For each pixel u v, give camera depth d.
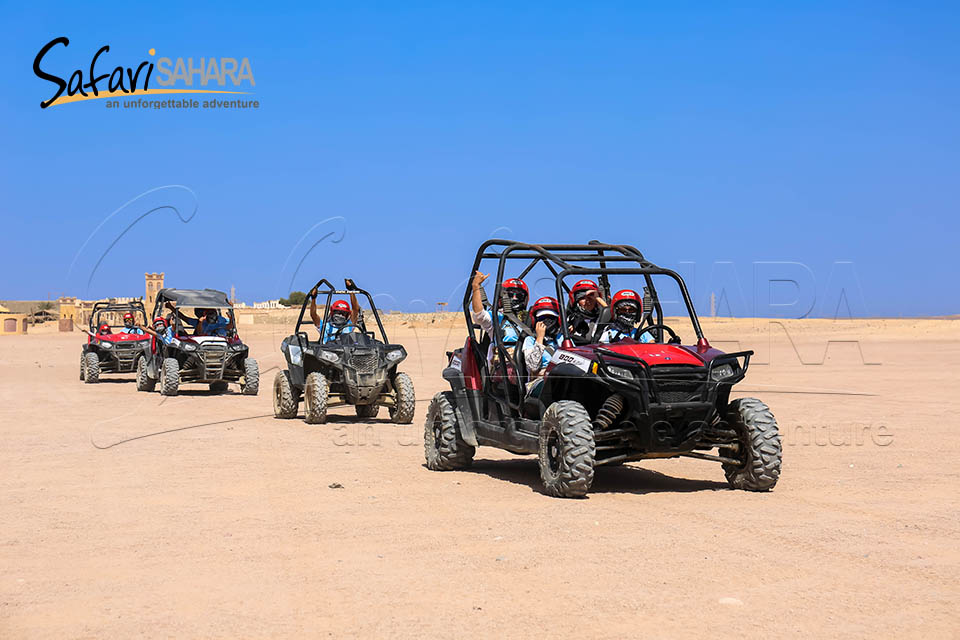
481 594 5.61
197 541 7.00
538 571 6.12
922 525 7.52
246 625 5.09
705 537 7.07
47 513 8.03
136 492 9.05
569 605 5.39
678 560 6.39
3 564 6.36
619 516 7.86
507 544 6.86
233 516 7.90
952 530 7.34
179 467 10.66
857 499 8.67
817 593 5.63
